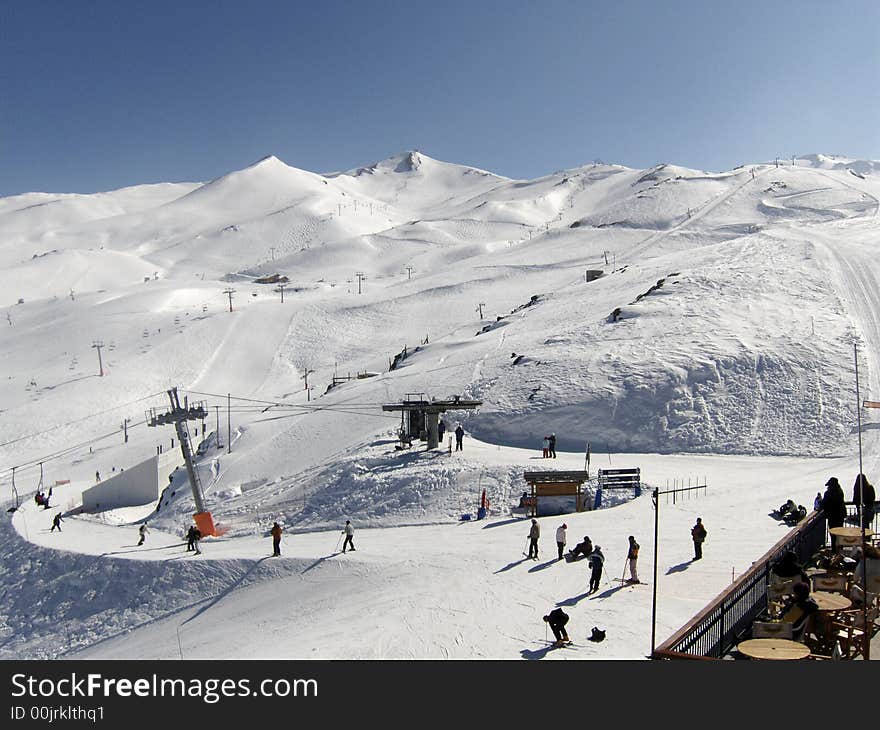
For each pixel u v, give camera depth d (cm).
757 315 6306
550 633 2038
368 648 2052
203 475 6025
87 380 12431
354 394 7050
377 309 15112
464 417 5500
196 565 3656
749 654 1314
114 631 3519
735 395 5103
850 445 4434
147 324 15438
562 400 5338
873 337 5622
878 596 1634
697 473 4150
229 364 13062
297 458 5806
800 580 1650
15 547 4962
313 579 3159
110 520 5841
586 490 3947
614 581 2444
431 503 4200
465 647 1992
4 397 12088
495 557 2927
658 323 6412
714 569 2466
